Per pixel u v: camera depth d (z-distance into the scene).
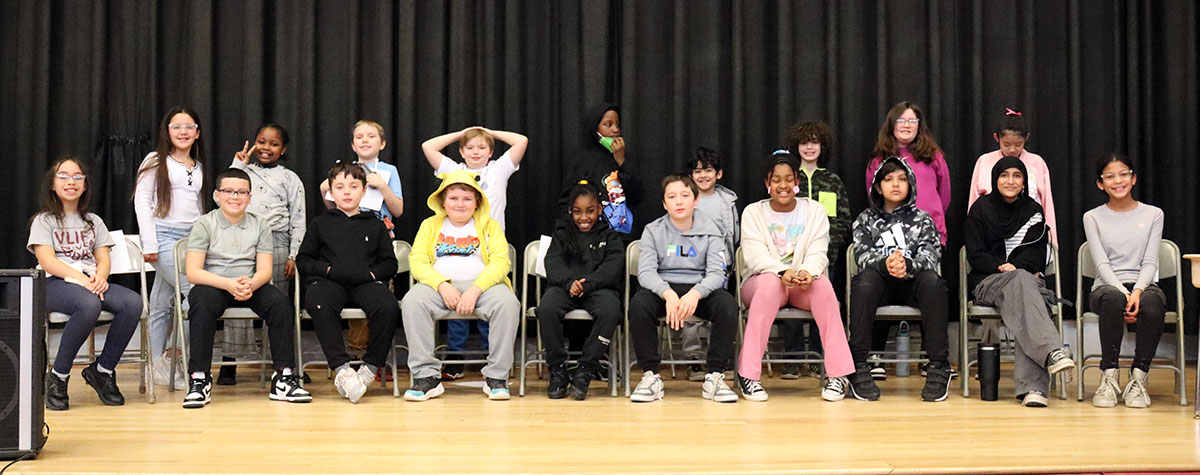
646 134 5.08
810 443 2.92
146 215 4.20
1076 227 5.12
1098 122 5.18
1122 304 3.82
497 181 4.56
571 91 5.04
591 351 3.89
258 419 3.37
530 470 2.55
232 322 4.79
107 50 4.89
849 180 5.10
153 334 4.27
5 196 4.87
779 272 3.97
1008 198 4.14
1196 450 2.84
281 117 4.96
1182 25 5.09
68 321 3.65
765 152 5.09
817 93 5.10
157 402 3.79
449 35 5.01
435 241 4.10
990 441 2.97
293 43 4.96
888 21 5.09
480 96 5.01
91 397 3.92
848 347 3.92
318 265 3.96
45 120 4.84
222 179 3.95
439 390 3.93
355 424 3.26
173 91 4.94
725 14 5.10
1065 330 5.11
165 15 4.94
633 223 5.04
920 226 4.12
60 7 4.90
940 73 5.07
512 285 4.30
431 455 2.73
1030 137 5.12
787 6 5.07
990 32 5.14
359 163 4.55
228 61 4.95
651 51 5.09
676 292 4.04
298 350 4.02
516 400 3.86
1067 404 3.79
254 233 3.99
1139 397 3.73
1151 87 5.12
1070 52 5.12
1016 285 3.85
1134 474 2.58
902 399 3.91
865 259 4.07
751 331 3.92
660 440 2.97
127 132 4.91
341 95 5.00
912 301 4.08
